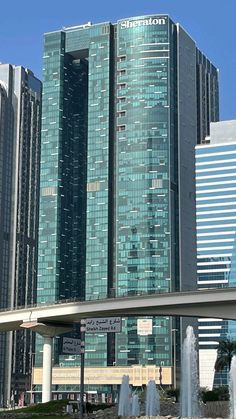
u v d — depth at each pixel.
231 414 88.06
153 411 89.69
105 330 56.59
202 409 90.94
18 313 131.75
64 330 133.00
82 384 54.09
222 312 105.50
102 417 77.88
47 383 131.75
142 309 113.19
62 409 99.31
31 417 90.31
